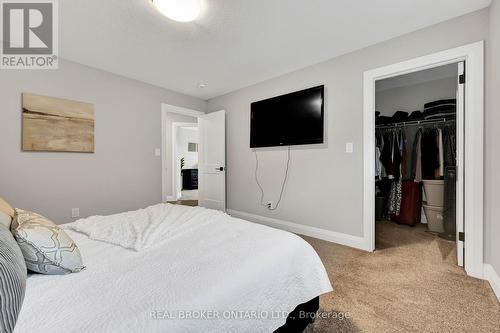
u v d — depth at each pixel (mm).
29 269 845
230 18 1923
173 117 5887
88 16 1886
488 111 1740
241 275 862
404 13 1869
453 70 3156
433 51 2010
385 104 3930
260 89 3424
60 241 883
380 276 1830
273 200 3303
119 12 1834
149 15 1873
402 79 3467
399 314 1371
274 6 1779
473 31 1824
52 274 857
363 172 2424
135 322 599
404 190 3416
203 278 820
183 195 6578
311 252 1232
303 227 2947
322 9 1819
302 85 2939
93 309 650
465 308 1424
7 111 2307
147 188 3414
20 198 2381
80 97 2764
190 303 685
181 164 7602
